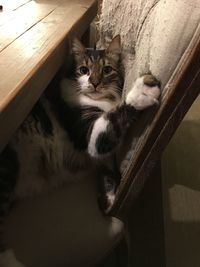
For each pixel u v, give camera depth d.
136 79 0.32
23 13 0.41
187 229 0.53
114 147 0.35
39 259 0.27
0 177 0.31
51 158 0.37
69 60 0.41
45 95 0.40
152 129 0.25
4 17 0.39
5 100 0.21
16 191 0.32
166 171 0.63
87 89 0.42
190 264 0.48
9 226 0.29
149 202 0.56
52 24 0.38
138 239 0.50
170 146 0.69
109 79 0.42
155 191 0.58
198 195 0.58
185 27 0.23
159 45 0.26
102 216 0.31
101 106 0.41
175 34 0.24
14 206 0.31
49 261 0.28
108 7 0.47
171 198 0.57
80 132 0.39
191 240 0.51
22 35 0.33
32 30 0.35
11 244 0.28
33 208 0.31
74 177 0.36
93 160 0.39
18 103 0.22
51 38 0.33
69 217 0.30
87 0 0.51
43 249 0.28
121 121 0.33
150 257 0.48
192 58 0.21
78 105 0.41
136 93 0.30
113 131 0.34
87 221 0.30
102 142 0.36
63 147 0.39
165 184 0.60
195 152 0.68
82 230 0.29
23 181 0.33
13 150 0.33
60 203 0.31
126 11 0.42
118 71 0.43
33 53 0.29
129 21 0.40
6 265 0.26
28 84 0.24
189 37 0.23
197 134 0.73
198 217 0.54
